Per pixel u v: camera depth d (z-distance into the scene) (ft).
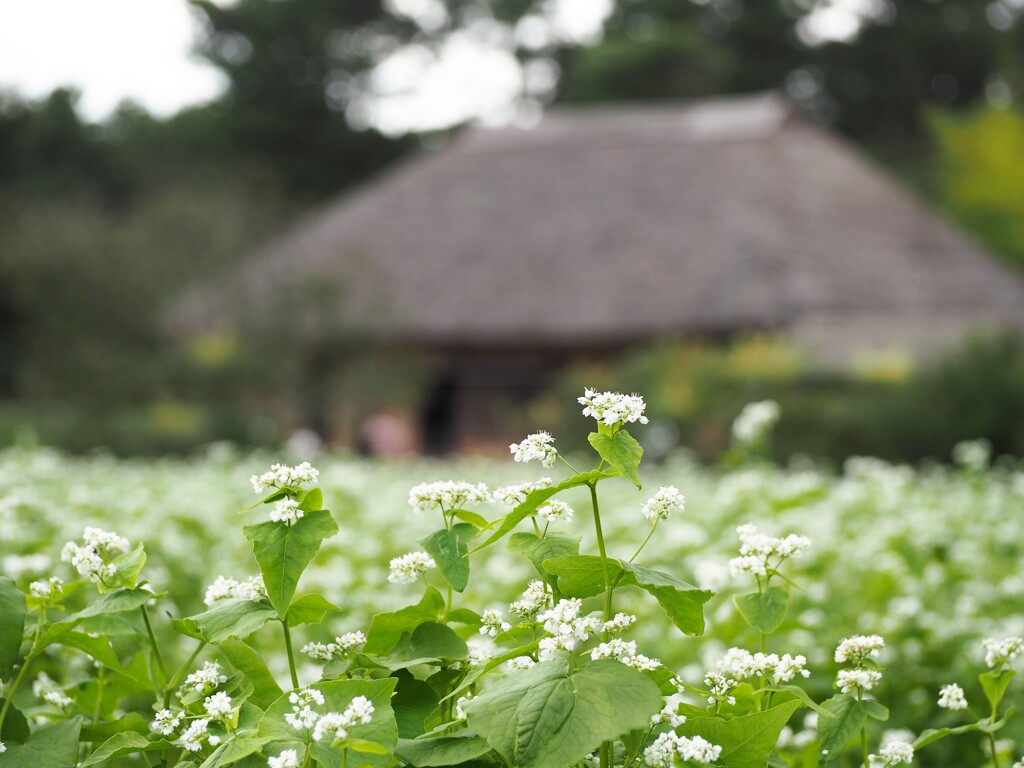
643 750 7.40
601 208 95.86
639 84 164.66
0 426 59.67
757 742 7.18
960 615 17.01
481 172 103.96
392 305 87.51
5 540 13.78
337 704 6.97
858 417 52.70
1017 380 51.06
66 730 7.90
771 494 23.11
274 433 68.80
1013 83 156.15
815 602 16.17
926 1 166.71
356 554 18.65
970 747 13.00
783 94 169.37
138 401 76.79
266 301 84.23
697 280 84.28
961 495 25.44
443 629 7.98
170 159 158.20
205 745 7.69
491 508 19.90
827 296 81.41
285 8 163.43
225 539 19.99
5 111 156.35
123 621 8.43
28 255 89.25
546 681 6.83
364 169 167.63
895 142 162.20
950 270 91.40
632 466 7.08
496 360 90.58
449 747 7.01
